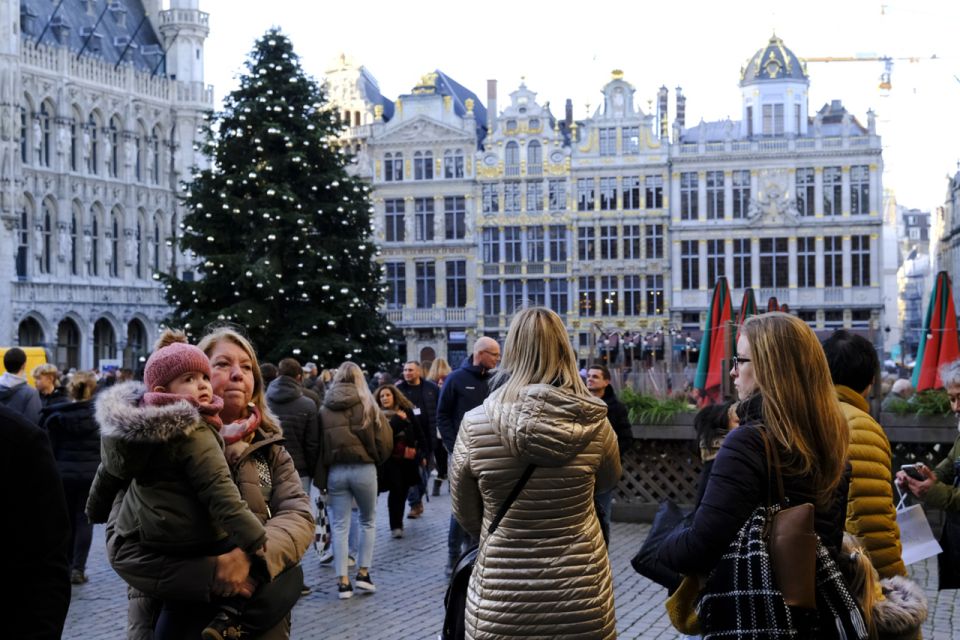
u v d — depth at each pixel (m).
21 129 59.84
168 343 6.02
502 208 68.00
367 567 12.19
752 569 4.39
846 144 64.50
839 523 4.69
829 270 65.19
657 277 66.56
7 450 3.68
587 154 67.00
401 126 69.19
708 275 65.88
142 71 68.25
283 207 41.03
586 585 5.57
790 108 65.88
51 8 65.50
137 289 67.19
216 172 42.41
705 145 65.75
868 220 64.38
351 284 41.84
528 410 5.50
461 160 68.56
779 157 65.06
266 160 41.28
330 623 10.72
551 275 67.44
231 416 5.84
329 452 11.94
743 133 66.69
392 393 16.19
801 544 4.38
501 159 67.94
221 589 5.10
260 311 39.69
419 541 15.88
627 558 14.18
